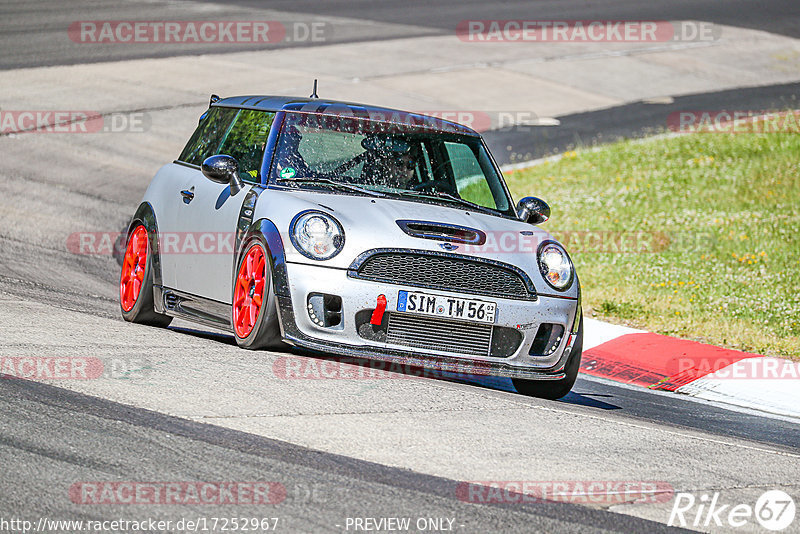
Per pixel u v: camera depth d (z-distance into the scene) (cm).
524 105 8044
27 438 1664
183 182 2816
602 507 1608
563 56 9712
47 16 9581
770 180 5872
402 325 2303
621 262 4481
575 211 5378
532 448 1905
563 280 2450
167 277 2769
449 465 1736
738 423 2505
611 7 12162
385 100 7719
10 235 4097
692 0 12775
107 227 4516
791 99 8519
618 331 3438
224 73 8144
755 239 4806
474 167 2747
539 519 1520
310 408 1981
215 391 2031
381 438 1842
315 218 2330
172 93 7456
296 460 1673
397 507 1508
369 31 10250
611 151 6656
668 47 10325
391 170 2619
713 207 5447
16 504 1396
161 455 1638
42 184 5156
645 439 2092
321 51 9212
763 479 1884
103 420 1791
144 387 2019
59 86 7288
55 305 2941
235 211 2516
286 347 2438
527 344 2377
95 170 5609
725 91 8819
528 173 6272
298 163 2564
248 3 11175
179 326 3061
